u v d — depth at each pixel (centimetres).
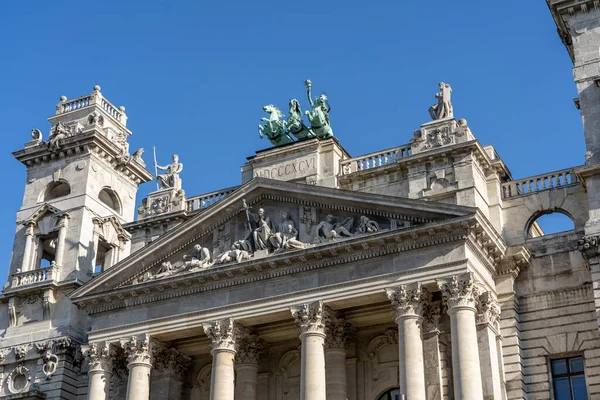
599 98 5819
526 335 5616
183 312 5944
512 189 6112
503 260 5697
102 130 7919
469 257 5303
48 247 7938
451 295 5225
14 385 6950
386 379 5831
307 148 6612
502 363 5481
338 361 5775
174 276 5978
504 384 5431
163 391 6244
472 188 5878
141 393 5884
